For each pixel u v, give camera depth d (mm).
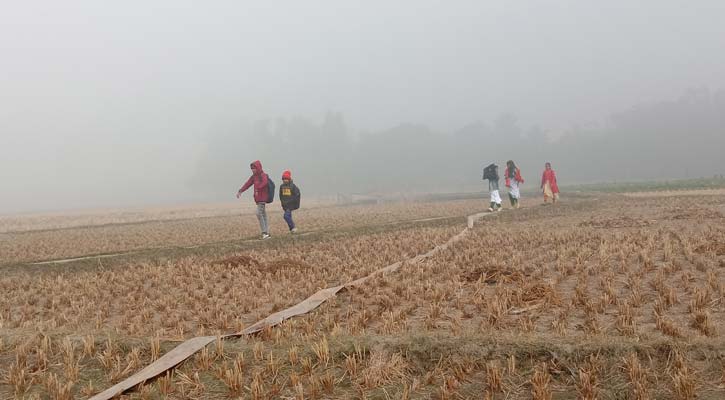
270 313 7949
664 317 6637
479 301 7621
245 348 5898
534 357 5293
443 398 4766
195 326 7492
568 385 4926
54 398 5070
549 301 7582
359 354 5512
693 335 5863
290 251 14375
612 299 7512
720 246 10773
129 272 11656
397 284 8953
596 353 5203
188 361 5703
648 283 8477
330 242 15883
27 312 8516
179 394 5129
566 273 9516
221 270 11477
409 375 5246
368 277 9766
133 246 16766
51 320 7668
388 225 19766
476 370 5262
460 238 15000
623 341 5395
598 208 25844
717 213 18438
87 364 5766
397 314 7172
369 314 7387
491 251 12156
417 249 13312
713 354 5004
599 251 11250
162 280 10688
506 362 5266
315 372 5363
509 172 27234
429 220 21328
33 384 5422
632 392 4684
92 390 5176
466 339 5617
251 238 17484
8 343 6312
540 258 11047
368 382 5074
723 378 4734
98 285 10359
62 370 5648
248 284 9891
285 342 6105
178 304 8742
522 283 8805
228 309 8258
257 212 16734
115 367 5633
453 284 8844
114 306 8961
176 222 31594
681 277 8516
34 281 11320
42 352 5801
